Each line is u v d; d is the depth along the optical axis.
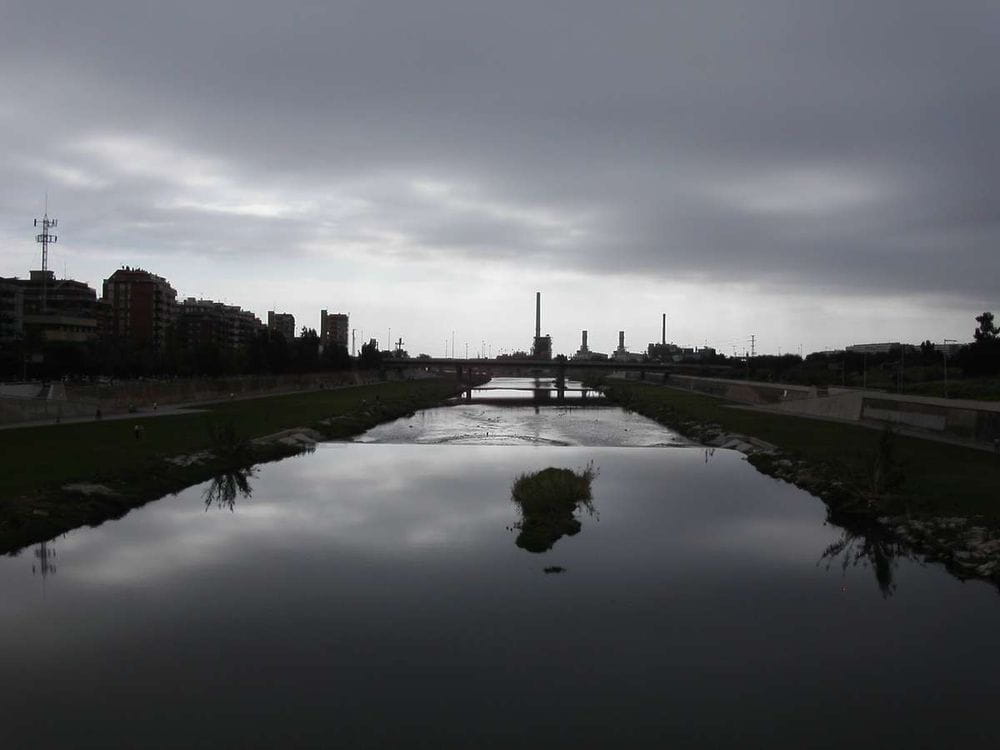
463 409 122.00
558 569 27.94
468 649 20.66
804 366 167.00
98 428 64.19
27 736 16.12
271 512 37.38
